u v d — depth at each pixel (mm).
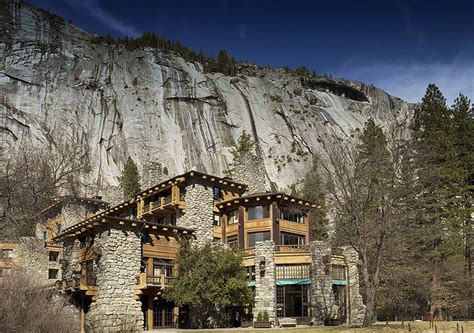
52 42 133750
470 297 47812
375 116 179500
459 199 51188
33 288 23859
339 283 42469
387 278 44344
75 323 25875
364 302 46250
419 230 47594
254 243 47844
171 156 119062
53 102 118312
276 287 42094
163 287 38844
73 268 41594
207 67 160375
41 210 33844
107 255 36969
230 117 137500
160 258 40688
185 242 41250
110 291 36406
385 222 35312
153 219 50406
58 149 46000
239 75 163625
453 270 47156
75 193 35375
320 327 35125
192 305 39188
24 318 21984
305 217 51281
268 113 145500
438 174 47875
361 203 37000
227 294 38344
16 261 49875
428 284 47750
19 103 113875
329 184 38438
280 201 48375
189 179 46938
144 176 64188
